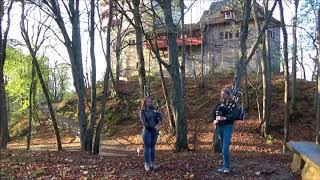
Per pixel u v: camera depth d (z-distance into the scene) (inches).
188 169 395.2
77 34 639.8
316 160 279.3
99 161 442.3
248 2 625.3
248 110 1240.2
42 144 1346.0
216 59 1800.0
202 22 1834.4
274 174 378.3
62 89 2527.1
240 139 1049.5
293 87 1205.7
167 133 1106.1
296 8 1004.6
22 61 1396.4
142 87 1029.2
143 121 387.5
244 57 615.5
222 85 1481.3
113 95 1487.5
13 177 367.9
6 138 720.3
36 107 1660.9
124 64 1999.3
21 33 797.2
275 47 1664.6
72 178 363.9
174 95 635.5
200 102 1337.4
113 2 606.2
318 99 676.7
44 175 375.9
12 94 1704.0
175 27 619.5
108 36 617.0
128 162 434.0
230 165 413.1
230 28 1749.5
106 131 1293.1
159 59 615.8
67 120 1619.1
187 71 1844.2
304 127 1124.5
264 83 1079.0
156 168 395.5
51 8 628.7
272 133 1086.4
